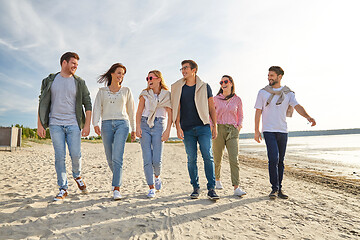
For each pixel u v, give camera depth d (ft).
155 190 13.38
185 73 11.59
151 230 7.69
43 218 8.48
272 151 11.96
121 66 12.24
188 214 9.27
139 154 46.65
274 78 12.51
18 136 43.37
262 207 10.36
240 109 13.33
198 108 11.30
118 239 6.97
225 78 13.35
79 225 7.95
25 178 16.76
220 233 7.55
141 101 12.19
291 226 8.27
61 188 11.21
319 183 17.85
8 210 9.36
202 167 26.03
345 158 41.01
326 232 7.82
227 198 11.84
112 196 12.01
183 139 12.05
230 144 12.76
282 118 12.18
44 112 11.05
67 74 11.41
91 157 38.22
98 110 12.19
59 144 11.00
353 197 13.06
